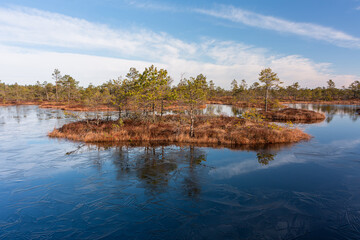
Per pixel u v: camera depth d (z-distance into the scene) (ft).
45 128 82.43
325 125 89.25
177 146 55.72
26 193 30.71
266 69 130.21
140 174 37.19
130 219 24.17
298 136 64.13
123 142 60.03
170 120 81.76
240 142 58.39
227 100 281.13
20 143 59.21
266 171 38.50
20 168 40.34
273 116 115.24
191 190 31.19
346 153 49.32
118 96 80.53
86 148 54.03
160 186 32.53
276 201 27.94
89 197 29.37
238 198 28.76
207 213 25.21
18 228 22.75
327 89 338.34
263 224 23.04
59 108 179.22
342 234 21.38
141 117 79.66
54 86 287.28
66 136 66.54
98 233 21.80
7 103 244.22
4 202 28.25
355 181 34.19
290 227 22.50
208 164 42.16
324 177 35.83
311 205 26.94
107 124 76.84
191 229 22.26
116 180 34.78
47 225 23.25
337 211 25.59
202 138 60.44
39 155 48.19
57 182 34.24
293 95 345.92
